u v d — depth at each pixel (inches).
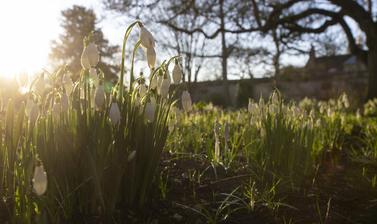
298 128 21.8
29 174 12.6
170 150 24.4
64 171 13.5
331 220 16.3
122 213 14.7
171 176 19.6
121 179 15.0
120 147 13.8
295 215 16.7
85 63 13.3
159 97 15.6
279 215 16.6
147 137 14.8
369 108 61.3
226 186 19.1
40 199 12.9
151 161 15.1
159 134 15.2
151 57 13.5
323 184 21.4
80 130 13.6
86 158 13.6
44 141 13.1
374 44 106.6
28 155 13.2
